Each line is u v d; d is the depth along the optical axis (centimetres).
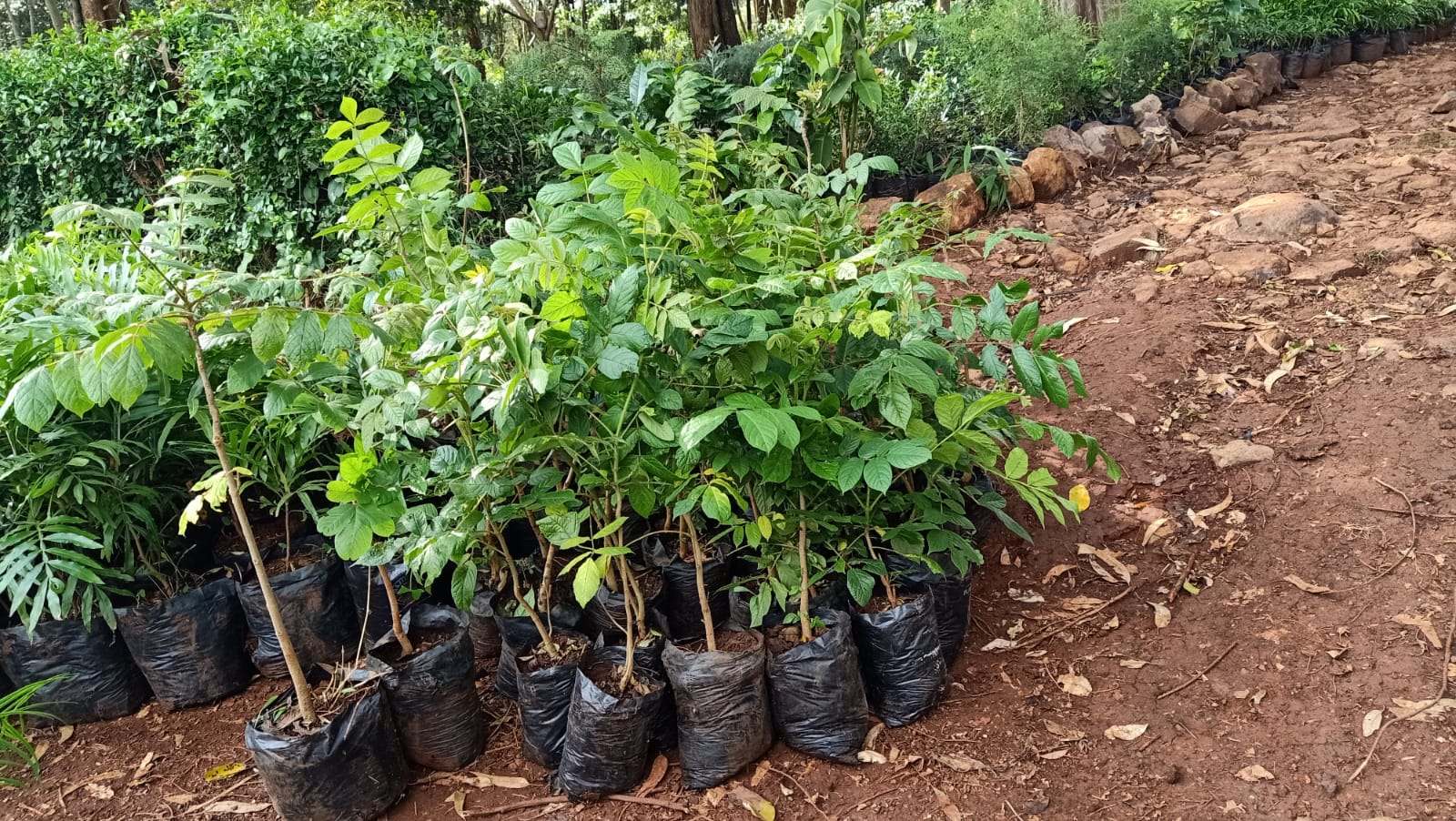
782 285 218
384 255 317
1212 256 486
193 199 236
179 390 280
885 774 243
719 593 290
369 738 236
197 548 320
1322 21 925
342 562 301
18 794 267
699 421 192
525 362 184
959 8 768
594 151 555
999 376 228
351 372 232
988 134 634
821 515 239
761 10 1638
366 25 590
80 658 285
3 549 269
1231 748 239
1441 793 216
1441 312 397
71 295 267
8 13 1684
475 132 557
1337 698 247
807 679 241
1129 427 375
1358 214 509
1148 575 309
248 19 616
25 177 666
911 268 215
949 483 271
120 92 610
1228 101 771
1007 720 257
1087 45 772
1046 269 518
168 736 285
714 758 240
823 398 237
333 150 234
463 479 211
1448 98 702
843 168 562
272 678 303
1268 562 301
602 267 237
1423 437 329
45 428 270
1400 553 288
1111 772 237
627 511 290
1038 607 304
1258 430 361
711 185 284
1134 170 655
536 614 252
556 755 252
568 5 1526
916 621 251
